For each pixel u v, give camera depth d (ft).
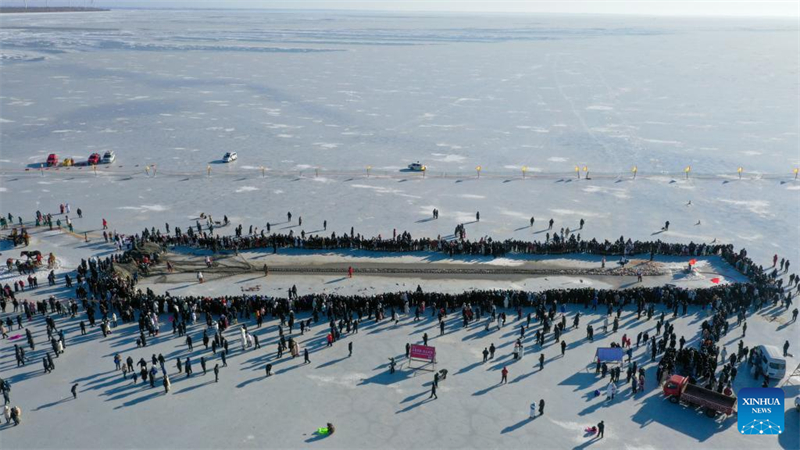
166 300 165.99
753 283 174.81
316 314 162.61
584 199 269.03
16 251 205.57
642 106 497.46
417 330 159.22
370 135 395.55
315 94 552.82
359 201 265.34
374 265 196.95
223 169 314.14
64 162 314.96
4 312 165.68
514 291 171.83
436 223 238.89
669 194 275.80
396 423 122.01
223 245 209.97
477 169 312.29
